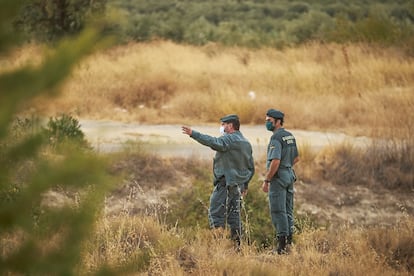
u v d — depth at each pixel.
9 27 3.58
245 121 53.75
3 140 3.56
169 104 57.28
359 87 63.12
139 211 32.94
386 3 170.75
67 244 3.88
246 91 60.53
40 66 3.52
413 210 37.75
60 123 34.66
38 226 3.79
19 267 3.77
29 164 3.69
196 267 20.64
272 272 19.52
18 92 3.48
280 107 54.41
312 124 52.12
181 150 41.81
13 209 3.69
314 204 37.53
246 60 79.06
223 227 25.88
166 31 117.38
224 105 54.16
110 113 52.56
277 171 25.75
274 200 25.67
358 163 40.34
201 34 118.75
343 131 50.47
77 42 3.60
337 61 73.25
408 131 44.41
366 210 37.59
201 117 53.84
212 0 189.88
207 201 33.41
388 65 68.81
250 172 26.36
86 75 58.19
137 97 57.84
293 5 191.50
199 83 63.28
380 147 41.34
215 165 26.14
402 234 24.83
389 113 51.78
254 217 31.30
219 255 21.22
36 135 3.66
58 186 3.72
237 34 117.19
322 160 40.78
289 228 26.00
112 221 23.08
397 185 39.44
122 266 4.51
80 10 53.53
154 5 175.25
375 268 21.53
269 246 28.38
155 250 20.48
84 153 3.85
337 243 24.89
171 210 32.19
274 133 26.14
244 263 20.38
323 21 121.06
